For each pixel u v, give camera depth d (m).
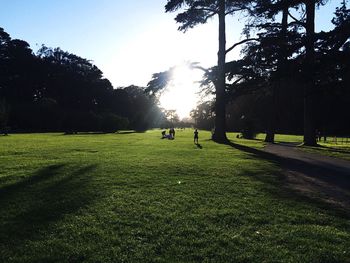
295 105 86.44
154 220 8.22
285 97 79.56
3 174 14.03
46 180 12.78
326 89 26.41
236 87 36.66
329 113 79.62
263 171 16.19
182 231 7.49
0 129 72.38
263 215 8.73
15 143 33.62
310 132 35.94
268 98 83.31
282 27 32.16
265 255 6.31
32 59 114.19
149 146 30.97
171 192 11.14
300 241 7.00
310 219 8.50
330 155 24.98
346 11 25.00
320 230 7.68
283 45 27.06
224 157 22.00
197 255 6.28
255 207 9.49
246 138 54.88
